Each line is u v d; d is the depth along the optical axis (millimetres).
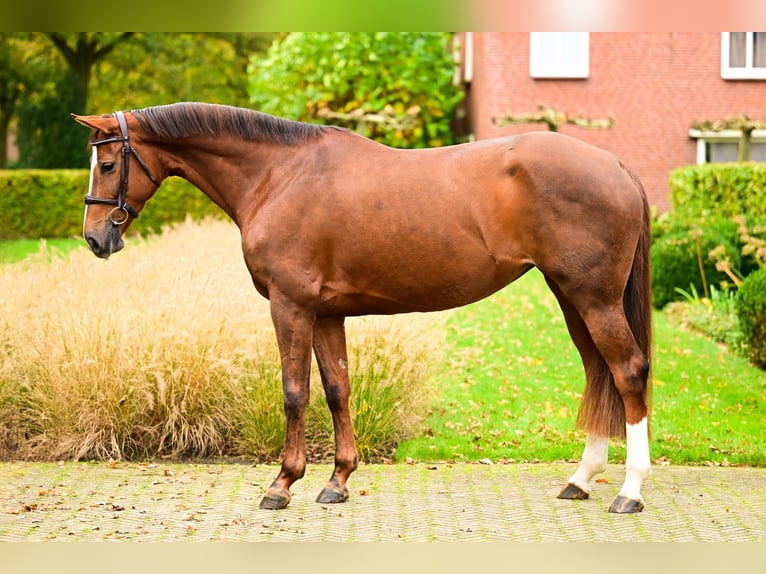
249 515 5387
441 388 8453
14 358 7453
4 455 7098
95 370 7035
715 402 8203
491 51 19656
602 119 19797
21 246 18453
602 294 5117
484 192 5203
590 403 5512
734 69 19609
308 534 4992
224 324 7281
